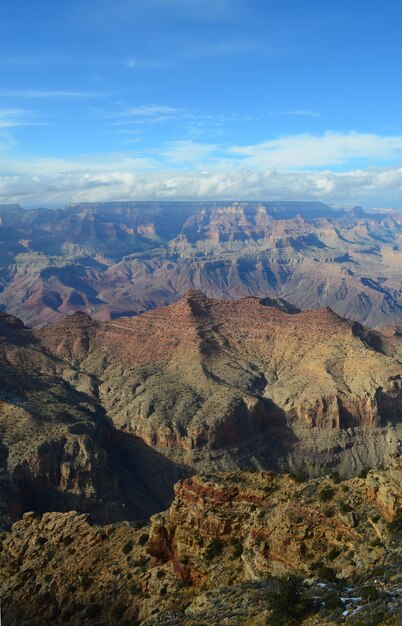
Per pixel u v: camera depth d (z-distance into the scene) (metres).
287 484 51.56
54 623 52.81
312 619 34.06
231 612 38.53
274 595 36.88
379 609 31.38
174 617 42.44
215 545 49.50
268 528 46.16
